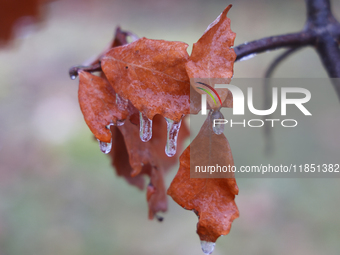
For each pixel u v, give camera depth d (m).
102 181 0.94
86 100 0.23
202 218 0.22
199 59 0.22
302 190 0.85
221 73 0.22
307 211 0.81
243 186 0.89
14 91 1.21
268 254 0.75
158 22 1.48
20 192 0.91
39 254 0.77
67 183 0.93
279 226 0.80
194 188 0.22
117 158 0.29
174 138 0.23
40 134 1.06
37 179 0.94
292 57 1.08
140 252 0.79
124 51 0.23
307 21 0.28
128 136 0.26
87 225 0.84
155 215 0.29
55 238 0.80
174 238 0.83
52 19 1.42
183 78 0.22
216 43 0.22
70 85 1.26
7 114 1.13
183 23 1.47
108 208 0.87
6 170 0.95
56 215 0.85
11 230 0.81
